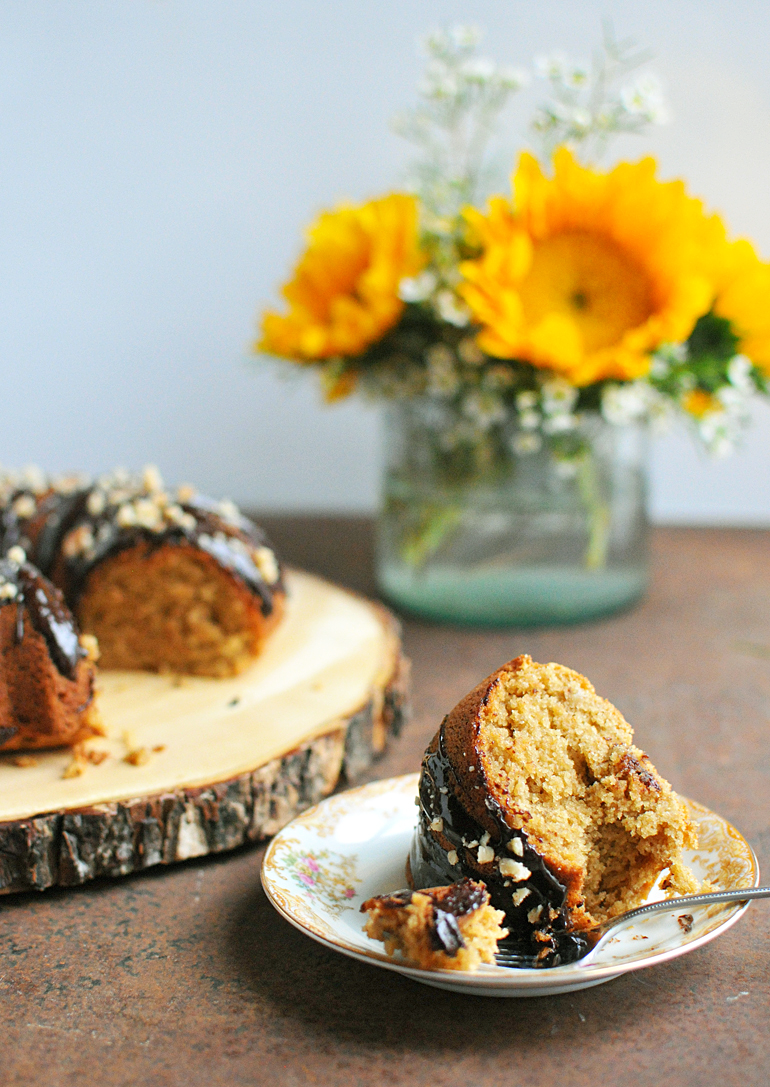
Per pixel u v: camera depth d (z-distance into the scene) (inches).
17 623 24.0
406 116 40.5
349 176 43.6
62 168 44.6
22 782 23.3
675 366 29.5
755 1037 20.1
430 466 31.1
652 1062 19.8
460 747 21.3
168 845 23.0
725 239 28.5
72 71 44.0
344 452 45.4
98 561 27.4
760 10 41.2
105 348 45.5
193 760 23.8
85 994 20.8
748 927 21.8
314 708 25.4
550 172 30.4
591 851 21.4
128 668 27.6
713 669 29.8
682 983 20.9
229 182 44.1
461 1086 19.4
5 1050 20.0
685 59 41.5
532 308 28.4
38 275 45.3
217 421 45.6
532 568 31.5
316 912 20.9
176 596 27.2
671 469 44.8
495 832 20.9
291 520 42.4
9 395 45.9
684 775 25.5
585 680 22.0
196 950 21.5
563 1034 20.1
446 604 31.9
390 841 22.5
